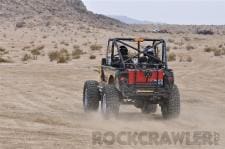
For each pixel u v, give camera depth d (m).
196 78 56.97
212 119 32.03
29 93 43.84
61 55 85.69
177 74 61.16
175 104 31.25
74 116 32.50
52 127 27.45
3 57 85.56
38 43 134.38
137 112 35.62
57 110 34.97
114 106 30.77
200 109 36.84
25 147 22.19
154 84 31.31
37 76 57.84
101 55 92.62
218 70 63.78
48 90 46.22
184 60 79.75
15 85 49.22
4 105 36.34
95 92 33.56
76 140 23.91
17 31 199.62
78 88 48.31
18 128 26.73
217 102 40.47
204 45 128.62
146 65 32.06
